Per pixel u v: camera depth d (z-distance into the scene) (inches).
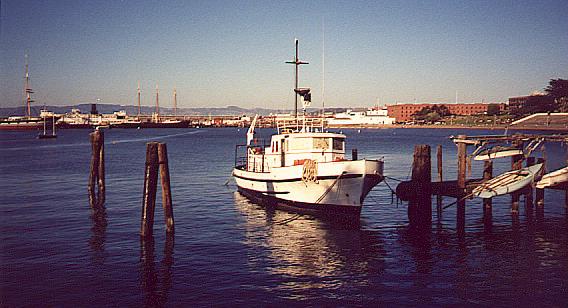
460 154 1153.4
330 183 1242.0
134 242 1063.6
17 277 837.2
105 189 1898.4
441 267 894.4
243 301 740.0
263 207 1502.2
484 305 724.0
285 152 1403.8
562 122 7760.8
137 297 753.6
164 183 1102.4
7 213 1393.9
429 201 1164.5
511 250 995.9
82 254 971.9
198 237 1113.4
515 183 1115.3
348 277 845.2
